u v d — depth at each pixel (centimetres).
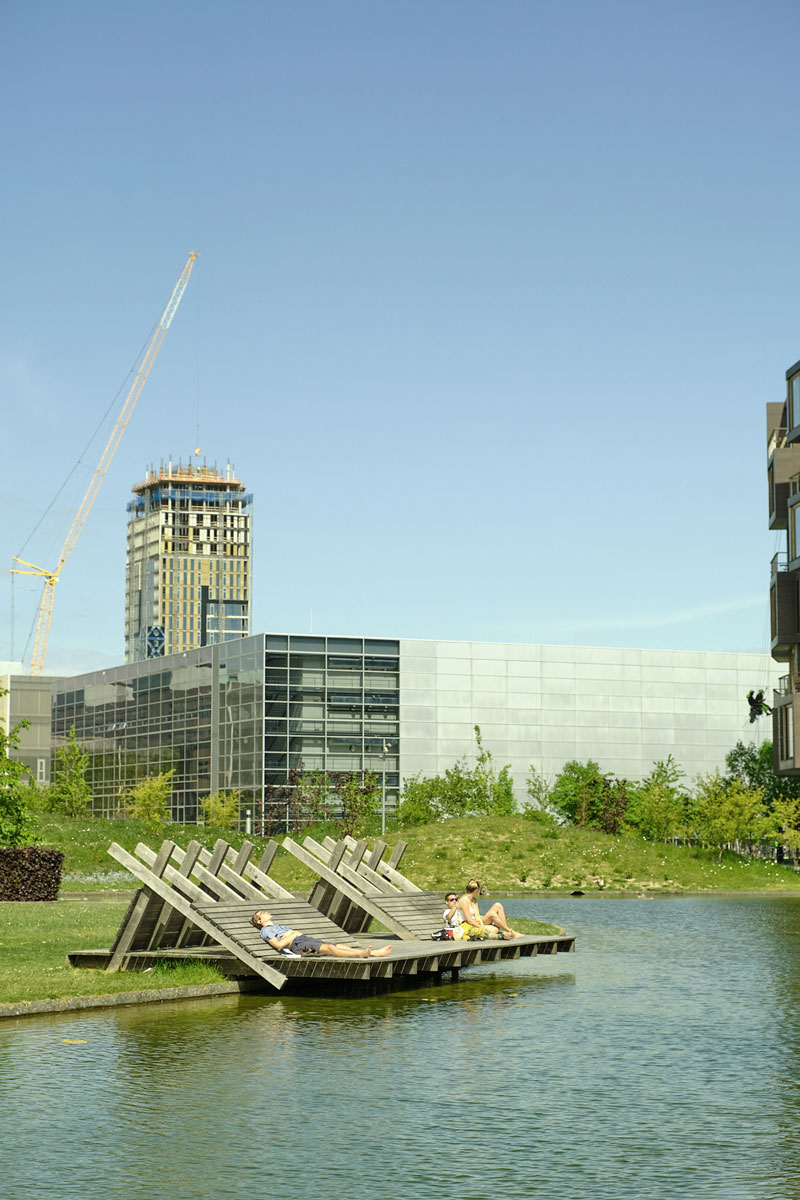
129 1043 1503
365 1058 1433
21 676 16925
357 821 8250
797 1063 1418
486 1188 954
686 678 11700
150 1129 1116
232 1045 1501
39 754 16888
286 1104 1208
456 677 10738
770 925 3384
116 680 11869
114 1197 930
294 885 4800
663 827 7319
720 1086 1298
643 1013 1791
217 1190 948
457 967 2223
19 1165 1009
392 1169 1001
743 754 11219
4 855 3616
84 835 5128
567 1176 984
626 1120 1157
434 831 5834
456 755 10650
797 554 6031
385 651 10419
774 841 6519
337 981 2075
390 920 2341
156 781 9825
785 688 6575
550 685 11175
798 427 6166
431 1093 1259
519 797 10969
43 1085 1278
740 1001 1916
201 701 10550
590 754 11294
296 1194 938
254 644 9925
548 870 5269
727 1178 980
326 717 10056
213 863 2022
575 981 2177
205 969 1956
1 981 1830
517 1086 1295
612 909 4066
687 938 2997
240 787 9938
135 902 1977
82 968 1991
